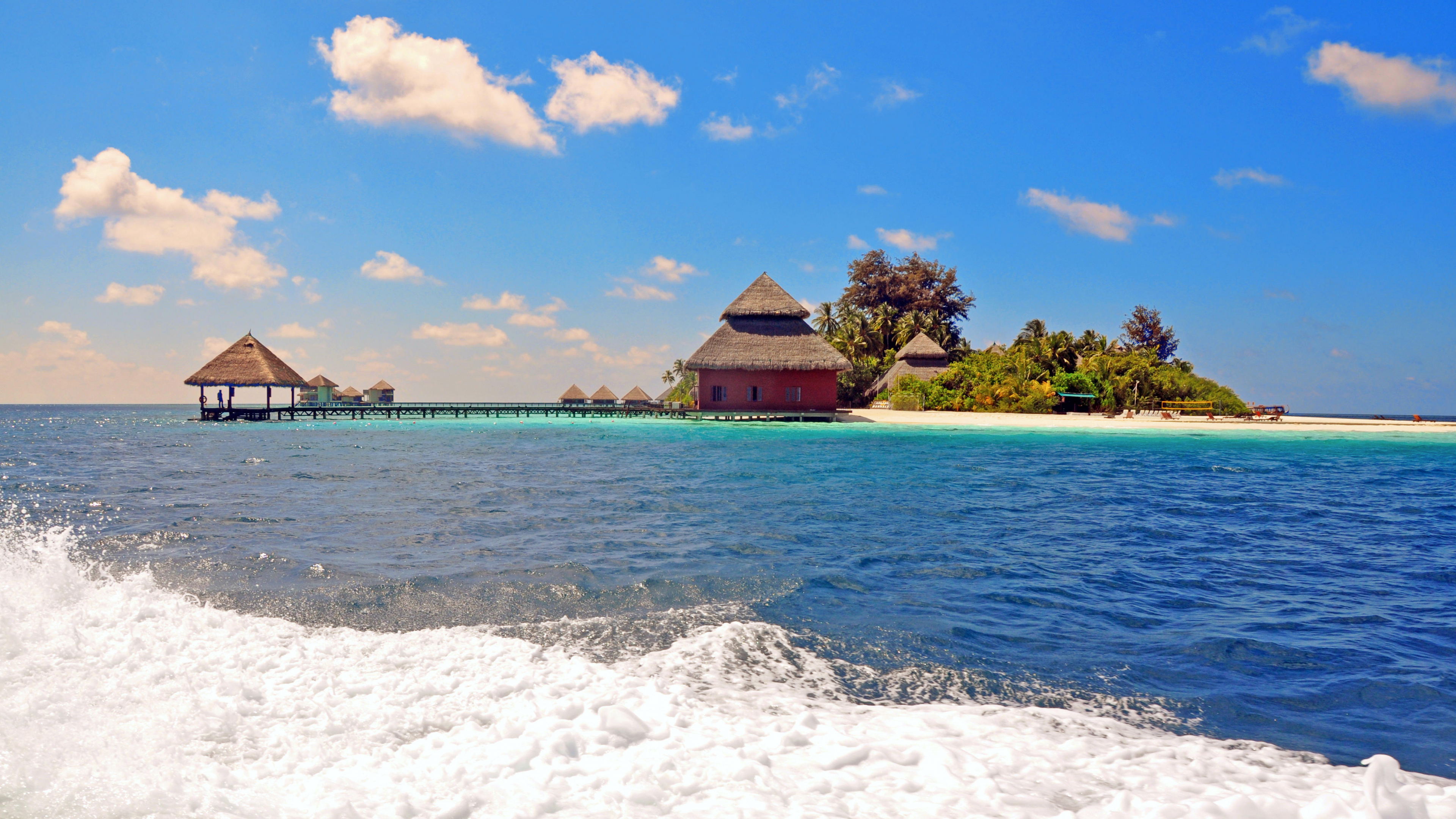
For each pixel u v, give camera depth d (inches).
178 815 105.0
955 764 127.7
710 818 108.2
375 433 1524.4
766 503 487.8
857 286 3120.1
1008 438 1229.1
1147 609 248.5
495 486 578.6
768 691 163.3
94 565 281.9
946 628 219.3
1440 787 122.1
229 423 2084.2
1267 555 344.2
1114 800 116.0
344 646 185.2
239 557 302.2
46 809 104.1
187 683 155.5
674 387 3041.3
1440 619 239.6
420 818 107.1
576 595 246.4
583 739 133.1
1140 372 1984.5
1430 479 681.0
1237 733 148.8
